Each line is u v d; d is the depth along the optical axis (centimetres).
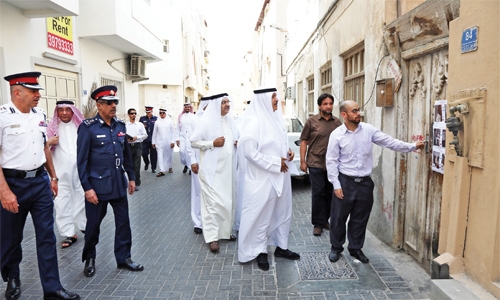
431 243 394
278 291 376
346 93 741
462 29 294
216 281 402
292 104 1647
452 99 306
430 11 355
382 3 488
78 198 541
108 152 416
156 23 1417
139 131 948
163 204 763
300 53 1357
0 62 690
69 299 361
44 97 841
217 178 498
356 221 436
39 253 362
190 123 749
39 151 369
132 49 1252
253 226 432
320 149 537
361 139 418
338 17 749
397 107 459
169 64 2483
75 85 990
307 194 813
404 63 439
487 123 267
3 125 347
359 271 415
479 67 273
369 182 427
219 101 509
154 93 2512
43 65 829
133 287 392
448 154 317
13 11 726
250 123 425
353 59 684
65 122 532
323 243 512
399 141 409
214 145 492
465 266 295
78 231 584
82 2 990
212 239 491
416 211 430
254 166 429
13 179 352
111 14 996
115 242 438
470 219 289
